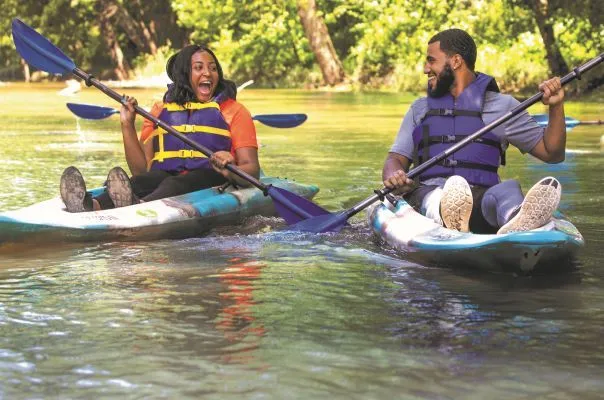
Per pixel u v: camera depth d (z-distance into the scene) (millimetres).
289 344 4539
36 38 8742
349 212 7418
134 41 48875
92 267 6285
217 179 8312
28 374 4133
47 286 5738
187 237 7406
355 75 40844
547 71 33375
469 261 6027
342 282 5820
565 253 5820
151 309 5188
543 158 6914
